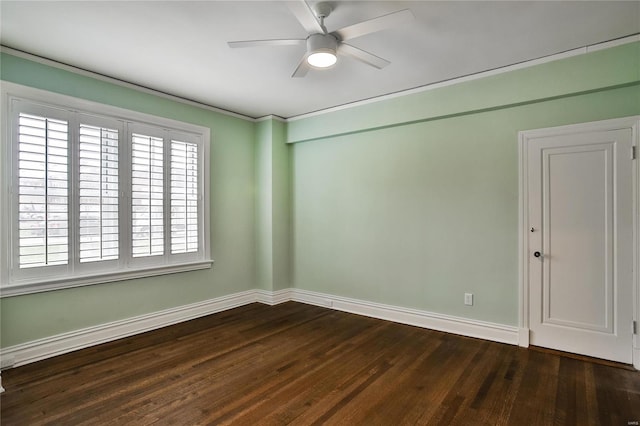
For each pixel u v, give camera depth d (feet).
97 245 10.46
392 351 9.98
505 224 10.53
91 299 10.41
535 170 10.04
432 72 10.59
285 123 15.57
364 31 7.00
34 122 9.21
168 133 12.36
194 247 13.14
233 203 14.67
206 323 12.56
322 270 14.76
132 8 7.23
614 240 9.06
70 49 9.03
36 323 9.32
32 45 8.80
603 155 9.16
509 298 10.47
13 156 8.88
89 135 10.25
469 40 8.65
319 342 10.71
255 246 15.60
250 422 6.66
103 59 9.62
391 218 12.81
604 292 9.19
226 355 9.74
